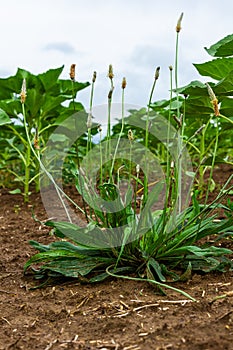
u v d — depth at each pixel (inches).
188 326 31.0
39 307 34.5
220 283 36.0
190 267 36.2
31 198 67.2
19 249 45.6
